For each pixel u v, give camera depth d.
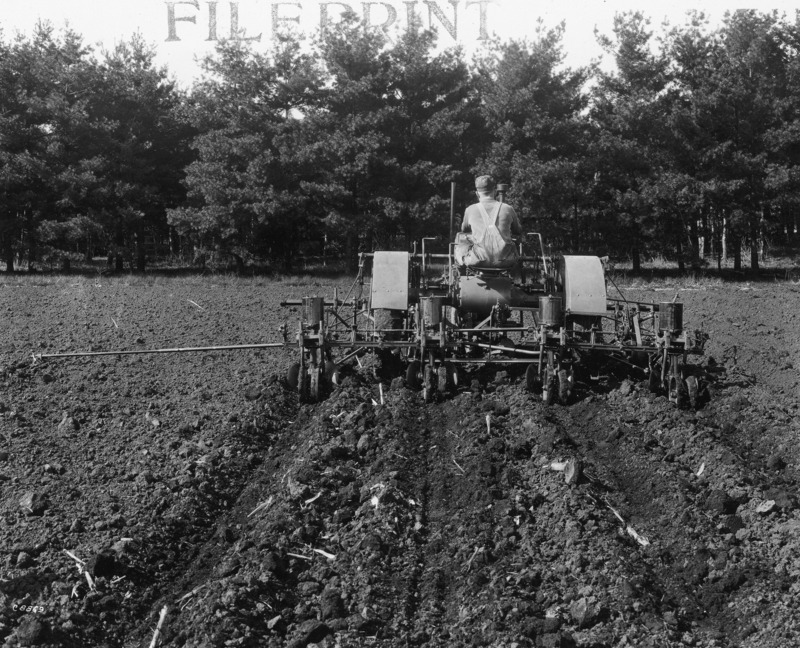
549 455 8.66
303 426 9.98
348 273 29.81
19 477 8.43
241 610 6.23
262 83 30.06
